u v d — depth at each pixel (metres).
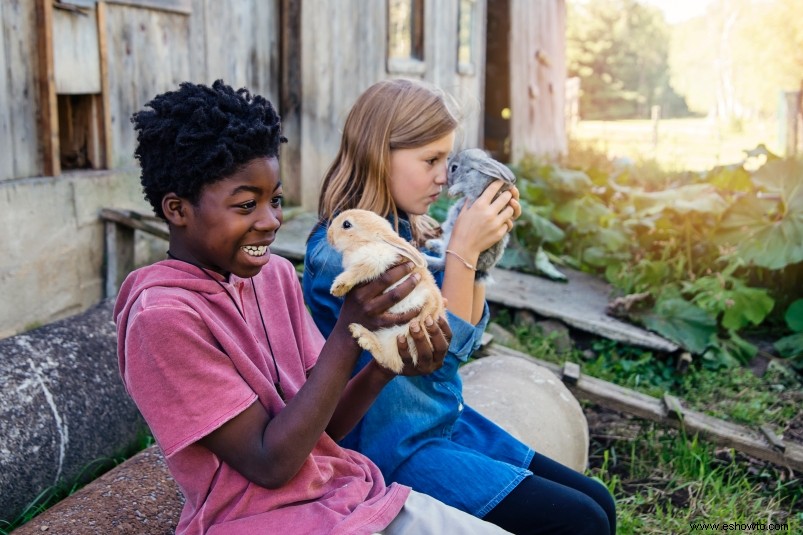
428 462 2.27
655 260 6.40
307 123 7.14
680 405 4.18
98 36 5.02
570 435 3.56
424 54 9.27
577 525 2.19
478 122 11.09
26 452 3.04
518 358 4.14
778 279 5.97
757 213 5.99
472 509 2.21
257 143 1.84
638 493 3.67
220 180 1.81
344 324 1.84
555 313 5.46
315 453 1.99
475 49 11.06
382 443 2.29
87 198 4.95
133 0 5.29
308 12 7.00
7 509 2.95
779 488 3.71
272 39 6.94
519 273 6.55
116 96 5.27
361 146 2.49
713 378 4.96
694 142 22.69
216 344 1.83
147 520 2.50
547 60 12.73
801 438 4.24
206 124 1.81
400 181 2.51
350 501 1.88
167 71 5.72
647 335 5.14
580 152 14.34
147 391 1.74
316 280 2.41
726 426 4.02
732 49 37.62
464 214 2.47
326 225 2.50
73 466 3.26
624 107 47.50
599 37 49.78
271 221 1.88
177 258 1.95
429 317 1.84
